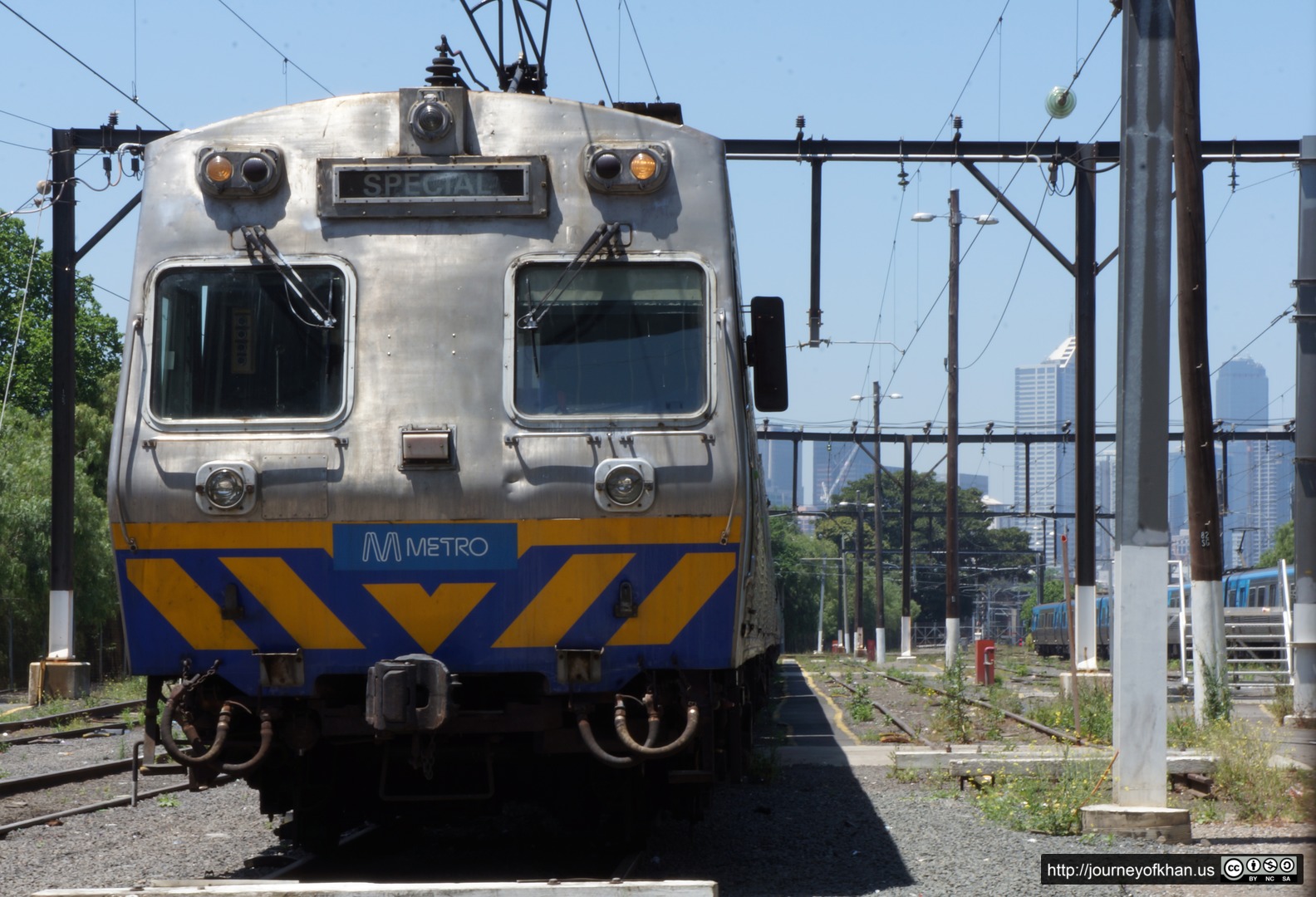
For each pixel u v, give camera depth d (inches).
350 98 400.5
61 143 1163.3
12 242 2413.9
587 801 436.5
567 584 376.5
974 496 6097.4
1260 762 617.9
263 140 397.1
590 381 384.8
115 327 2488.9
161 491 376.5
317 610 376.5
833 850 471.5
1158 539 507.5
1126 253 512.4
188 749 389.7
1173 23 514.6
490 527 376.5
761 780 676.1
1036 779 598.5
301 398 383.9
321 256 389.4
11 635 1742.1
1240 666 1475.1
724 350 386.3
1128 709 507.2
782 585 5137.8
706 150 397.7
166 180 396.2
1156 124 512.7
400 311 386.3
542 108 398.9
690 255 391.2
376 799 438.3
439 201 390.9
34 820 541.6
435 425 379.6
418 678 357.7
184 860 458.6
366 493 376.2
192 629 376.5
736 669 425.1
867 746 879.7
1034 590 5930.1
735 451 381.4
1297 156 1105.4
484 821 520.7
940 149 1149.7
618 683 377.1
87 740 924.0
